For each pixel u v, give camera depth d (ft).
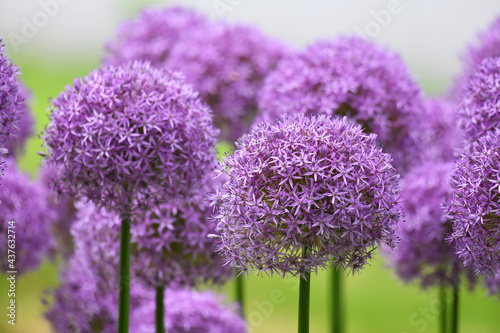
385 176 11.82
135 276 15.70
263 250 11.57
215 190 12.87
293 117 12.69
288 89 17.97
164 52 23.59
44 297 19.97
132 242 15.40
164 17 24.29
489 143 12.42
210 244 15.44
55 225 21.94
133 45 23.84
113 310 18.39
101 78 13.75
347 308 28.48
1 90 12.28
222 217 12.05
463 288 17.53
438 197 17.07
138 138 13.15
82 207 16.43
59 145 13.57
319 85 17.78
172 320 18.01
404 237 17.56
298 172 11.35
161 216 15.17
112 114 13.30
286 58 20.31
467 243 12.21
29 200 18.84
